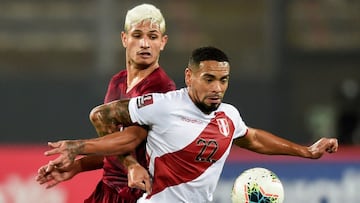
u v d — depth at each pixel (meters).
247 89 54.56
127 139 20.80
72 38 57.53
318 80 55.16
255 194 21.70
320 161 37.88
